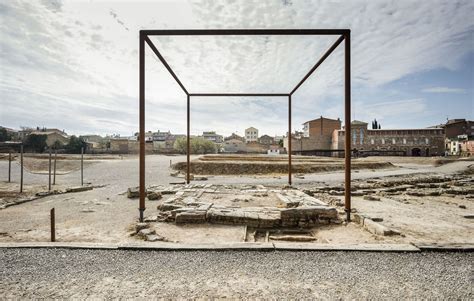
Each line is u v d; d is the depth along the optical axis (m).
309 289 2.76
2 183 13.34
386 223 5.72
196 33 5.77
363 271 3.19
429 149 45.03
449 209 7.59
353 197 9.48
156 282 2.90
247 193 8.89
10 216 6.62
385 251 3.81
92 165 23.47
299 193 8.79
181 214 5.52
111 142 59.97
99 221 6.04
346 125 5.85
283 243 4.04
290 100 11.66
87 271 3.17
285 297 2.59
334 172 20.47
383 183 12.80
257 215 5.55
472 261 3.52
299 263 3.41
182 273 3.12
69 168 21.70
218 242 4.39
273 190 9.59
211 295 2.62
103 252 3.75
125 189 11.80
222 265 3.34
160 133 98.50
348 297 2.61
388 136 46.28
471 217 6.38
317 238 4.70
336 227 5.37
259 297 2.59
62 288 2.77
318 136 51.47
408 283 2.90
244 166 20.33
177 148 56.66
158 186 11.28
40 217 6.49
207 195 8.49
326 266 3.32
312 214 5.48
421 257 3.63
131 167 22.55
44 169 20.98
